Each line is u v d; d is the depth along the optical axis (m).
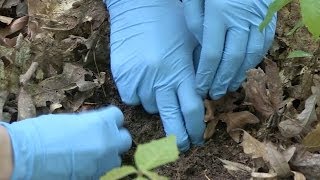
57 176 0.50
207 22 0.55
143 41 0.61
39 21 0.69
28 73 0.63
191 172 0.56
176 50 0.60
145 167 0.33
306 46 0.62
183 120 0.58
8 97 0.62
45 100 0.62
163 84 0.58
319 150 0.53
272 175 0.53
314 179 0.52
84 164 0.50
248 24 0.56
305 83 0.58
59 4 0.71
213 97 0.58
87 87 0.63
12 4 0.72
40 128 0.50
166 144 0.33
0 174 0.47
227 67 0.56
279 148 0.55
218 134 0.59
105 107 0.63
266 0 0.58
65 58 0.66
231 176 0.55
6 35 0.70
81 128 0.51
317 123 0.55
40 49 0.65
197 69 0.58
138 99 0.61
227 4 0.55
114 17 0.66
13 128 0.49
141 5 0.65
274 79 0.57
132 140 0.59
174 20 0.63
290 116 0.57
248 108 0.59
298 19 0.64
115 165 0.53
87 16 0.69
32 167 0.48
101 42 0.67
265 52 0.59
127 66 0.60
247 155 0.56
